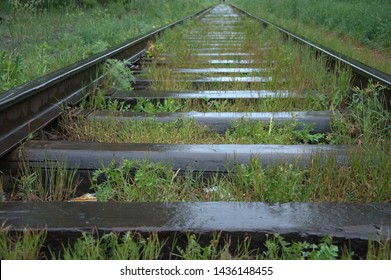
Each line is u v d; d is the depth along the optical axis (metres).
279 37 9.98
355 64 4.95
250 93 4.90
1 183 2.85
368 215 2.23
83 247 2.05
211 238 2.14
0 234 2.09
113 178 2.85
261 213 2.25
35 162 3.04
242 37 11.18
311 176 2.79
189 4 28.52
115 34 10.73
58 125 3.96
